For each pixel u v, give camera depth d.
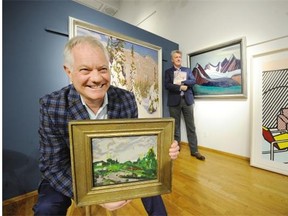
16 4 1.41
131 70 2.28
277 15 1.90
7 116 1.40
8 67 1.39
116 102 0.87
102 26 2.01
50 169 0.77
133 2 3.88
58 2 1.65
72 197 0.71
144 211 1.31
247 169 1.97
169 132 0.67
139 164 0.66
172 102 2.53
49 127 0.75
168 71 2.56
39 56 1.54
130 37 2.24
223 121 2.46
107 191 0.64
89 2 4.00
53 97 0.76
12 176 1.45
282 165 1.82
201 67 2.66
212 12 2.49
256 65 2.06
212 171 1.94
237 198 1.43
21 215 1.29
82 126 0.59
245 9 2.16
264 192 1.51
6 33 1.37
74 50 0.65
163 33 3.24
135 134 0.64
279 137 1.85
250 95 2.12
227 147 2.43
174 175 1.85
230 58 2.31
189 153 2.55
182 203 1.38
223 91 2.41
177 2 2.96
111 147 0.63
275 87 1.89
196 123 2.80
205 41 2.60
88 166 0.61
